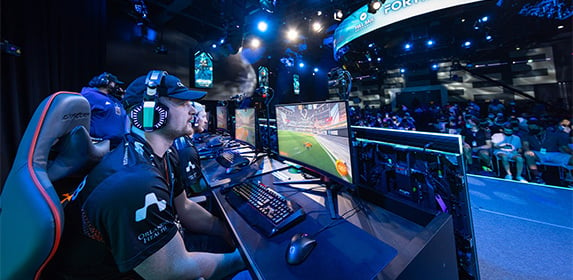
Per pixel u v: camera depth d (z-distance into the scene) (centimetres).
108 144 90
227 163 174
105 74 249
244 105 260
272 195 98
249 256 64
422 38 648
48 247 49
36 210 49
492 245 168
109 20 430
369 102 1090
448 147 70
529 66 732
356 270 55
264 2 448
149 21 460
